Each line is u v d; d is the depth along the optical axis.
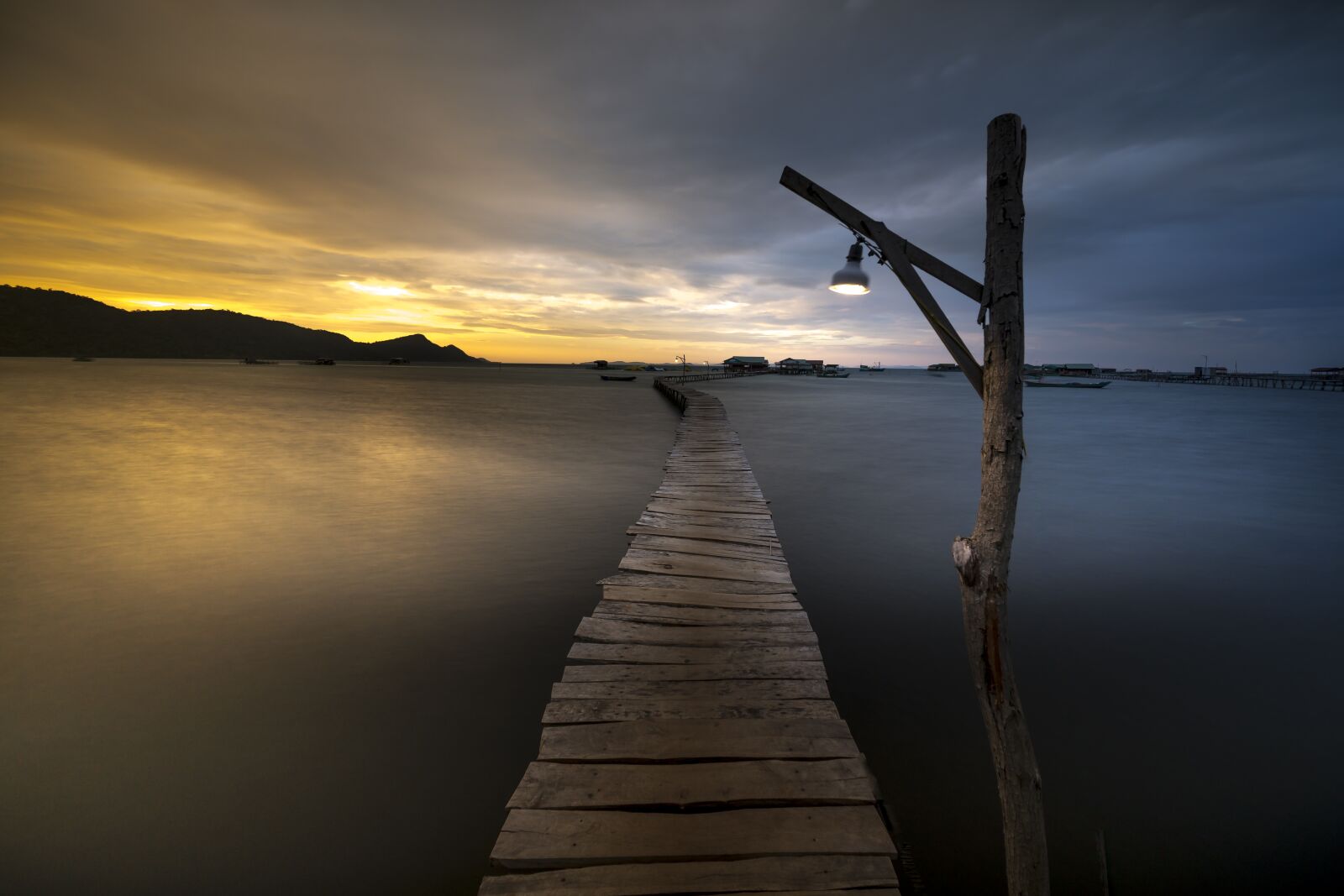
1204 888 3.44
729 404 49.03
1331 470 18.03
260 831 3.76
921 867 3.54
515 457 18.75
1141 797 4.20
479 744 4.63
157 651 6.02
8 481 14.46
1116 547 10.09
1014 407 2.07
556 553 9.15
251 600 7.29
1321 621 7.06
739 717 4.29
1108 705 5.34
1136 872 3.55
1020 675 5.86
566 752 3.88
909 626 6.81
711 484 12.60
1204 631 6.84
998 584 2.15
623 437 24.08
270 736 4.70
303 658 5.91
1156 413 43.97
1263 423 35.06
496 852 3.10
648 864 3.07
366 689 5.38
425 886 3.40
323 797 4.06
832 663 5.97
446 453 19.36
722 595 6.67
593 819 3.34
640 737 4.04
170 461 17.53
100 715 4.94
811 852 3.15
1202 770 4.47
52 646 6.09
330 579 8.02
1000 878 3.46
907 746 4.68
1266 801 4.14
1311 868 3.58
